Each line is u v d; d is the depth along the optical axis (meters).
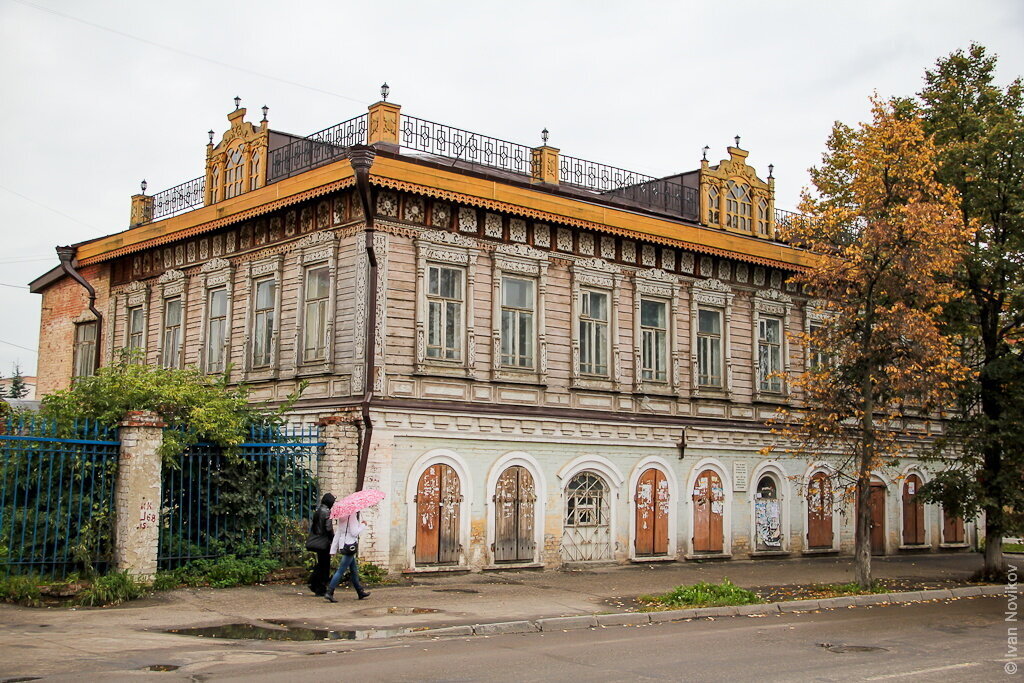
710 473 26.20
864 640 13.78
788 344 28.55
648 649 12.59
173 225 25.64
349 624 14.16
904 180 21.12
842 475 22.80
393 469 20.17
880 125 21.41
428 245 21.27
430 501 20.70
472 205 21.55
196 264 25.83
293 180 21.86
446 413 20.98
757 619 16.34
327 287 21.67
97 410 16.98
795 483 28.34
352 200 21.16
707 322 26.91
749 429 27.09
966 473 24.62
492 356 22.11
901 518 31.19
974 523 33.72
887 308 20.59
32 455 16.20
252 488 18.36
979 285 24.14
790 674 10.81
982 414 24.16
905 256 20.03
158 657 11.23
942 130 25.27
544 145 24.50
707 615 16.58
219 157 25.66
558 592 18.67
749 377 27.58
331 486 19.44
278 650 12.01
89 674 10.09
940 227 19.94
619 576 21.94
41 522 16.12
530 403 22.66
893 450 21.19
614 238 24.77
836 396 21.05
